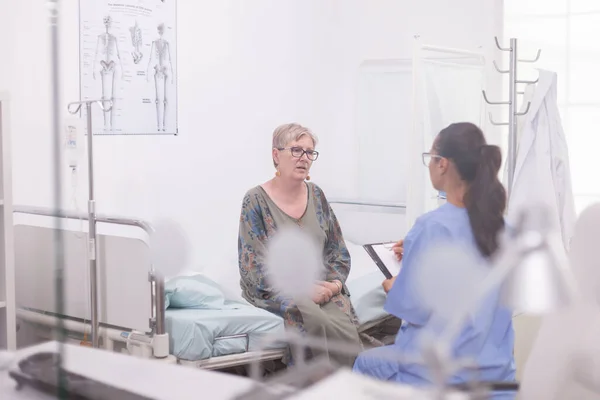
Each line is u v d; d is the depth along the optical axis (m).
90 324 2.22
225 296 2.63
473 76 2.61
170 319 2.21
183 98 3.04
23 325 2.10
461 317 1.09
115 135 2.79
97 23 2.71
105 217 2.22
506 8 3.04
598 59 2.80
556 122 2.13
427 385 0.73
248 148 3.32
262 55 3.37
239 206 3.28
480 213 1.26
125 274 2.13
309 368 0.85
